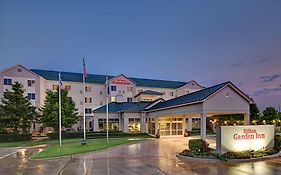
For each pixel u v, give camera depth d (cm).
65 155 2097
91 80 5953
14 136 3934
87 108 5703
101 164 1675
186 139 3612
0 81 4862
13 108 4169
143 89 6306
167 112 3328
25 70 5072
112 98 5884
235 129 1830
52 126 4391
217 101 2275
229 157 1672
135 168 1512
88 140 3681
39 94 5119
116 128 4725
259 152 1786
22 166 1686
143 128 4556
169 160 1788
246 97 2338
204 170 1408
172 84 6938
